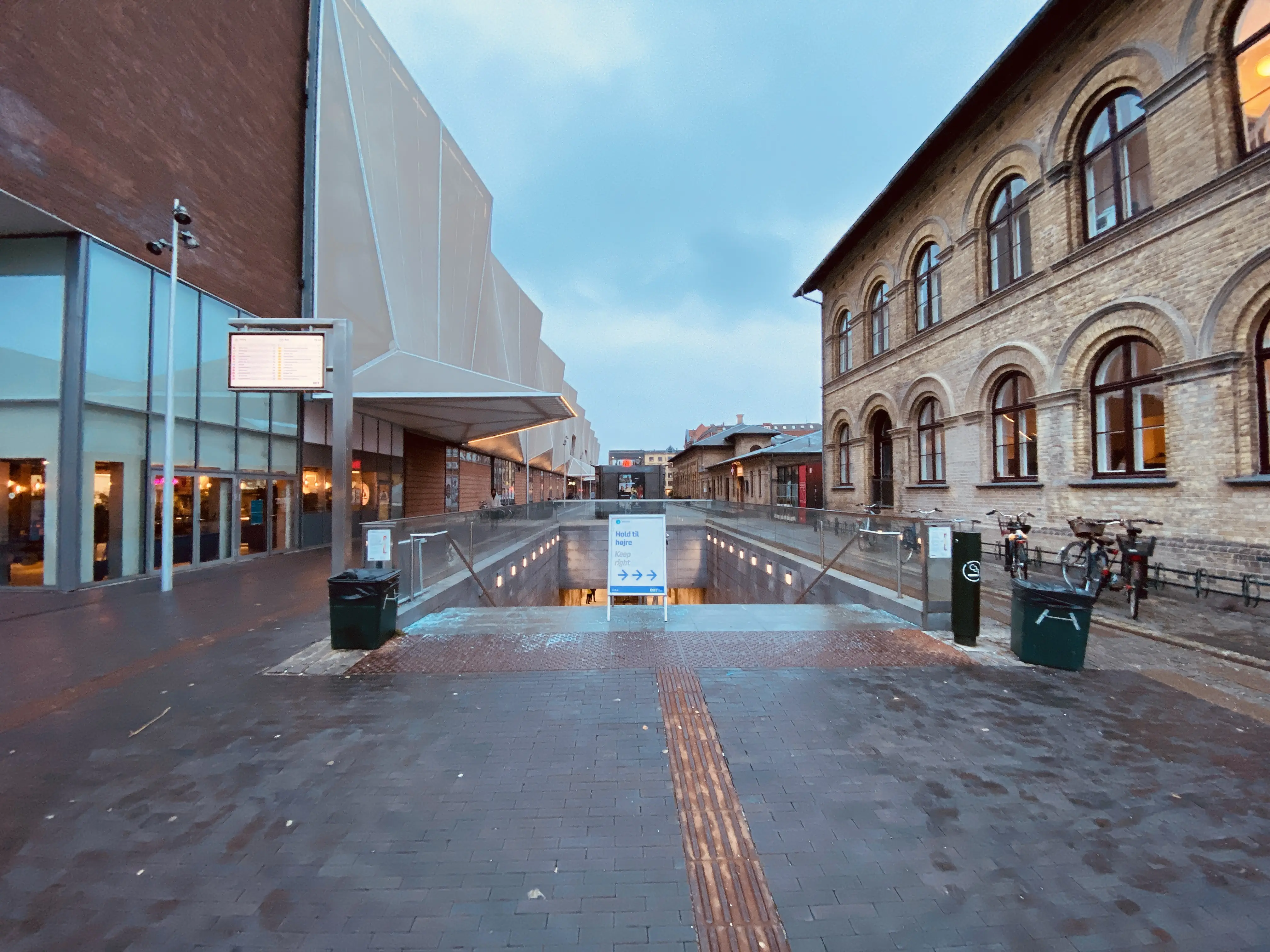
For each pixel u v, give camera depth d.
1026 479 11.40
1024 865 2.65
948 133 13.36
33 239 9.91
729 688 4.84
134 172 10.91
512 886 2.53
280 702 4.60
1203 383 7.89
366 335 18.59
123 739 3.97
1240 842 2.80
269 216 15.21
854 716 4.29
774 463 28.42
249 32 14.39
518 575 13.77
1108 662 5.46
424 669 5.36
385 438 22.30
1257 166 7.20
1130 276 8.96
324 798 3.22
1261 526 7.25
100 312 10.15
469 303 27.84
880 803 3.15
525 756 3.70
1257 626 6.50
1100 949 2.18
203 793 3.28
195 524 12.26
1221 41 7.81
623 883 2.55
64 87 9.55
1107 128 9.79
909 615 6.99
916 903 2.42
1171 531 8.33
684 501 23.92
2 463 9.82
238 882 2.56
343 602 5.99
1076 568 8.52
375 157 19.67
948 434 13.62
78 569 9.75
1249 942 2.21
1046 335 10.65
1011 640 5.76
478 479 37.38
